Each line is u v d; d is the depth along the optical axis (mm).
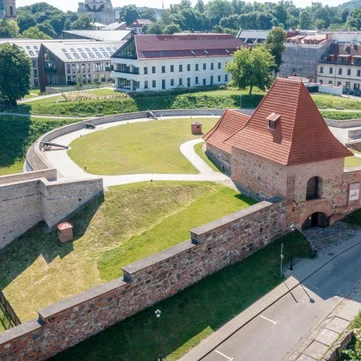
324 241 47594
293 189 46188
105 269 43969
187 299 39094
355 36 137250
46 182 52469
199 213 48844
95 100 111688
